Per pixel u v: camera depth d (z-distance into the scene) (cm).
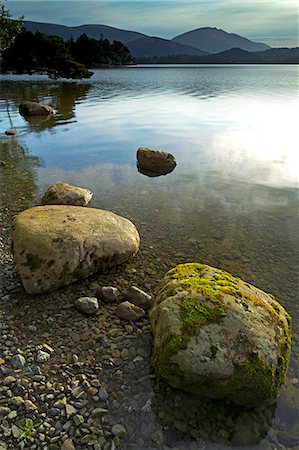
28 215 215
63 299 188
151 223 286
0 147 521
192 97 1146
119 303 188
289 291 206
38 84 1546
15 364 147
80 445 119
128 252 220
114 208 315
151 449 120
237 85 1739
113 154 486
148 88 1497
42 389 137
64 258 192
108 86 1558
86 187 367
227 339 134
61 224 207
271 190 354
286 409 135
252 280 216
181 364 131
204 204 324
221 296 148
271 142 532
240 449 121
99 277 209
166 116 764
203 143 535
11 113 825
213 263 233
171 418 129
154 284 209
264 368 129
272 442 123
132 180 388
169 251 245
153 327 154
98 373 145
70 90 1331
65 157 473
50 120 738
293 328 175
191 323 138
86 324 171
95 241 205
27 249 190
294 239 263
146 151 432
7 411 128
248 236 267
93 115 788
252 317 142
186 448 121
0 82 1606
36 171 416
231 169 418
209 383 129
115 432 123
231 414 131
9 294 191
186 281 160
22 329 167
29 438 120
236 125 659
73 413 129
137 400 135
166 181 384
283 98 1115
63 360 150
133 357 153
